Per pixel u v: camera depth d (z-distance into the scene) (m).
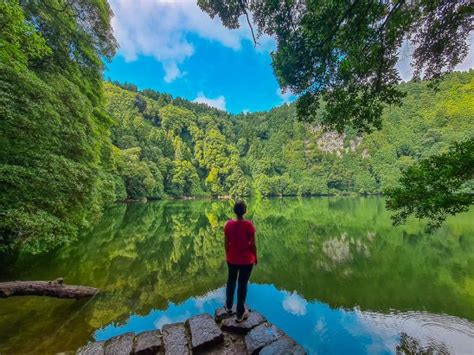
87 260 11.24
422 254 14.22
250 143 137.88
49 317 6.02
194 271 11.14
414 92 108.50
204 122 131.12
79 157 10.50
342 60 4.94
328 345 6.10
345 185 98.44
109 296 7.81
